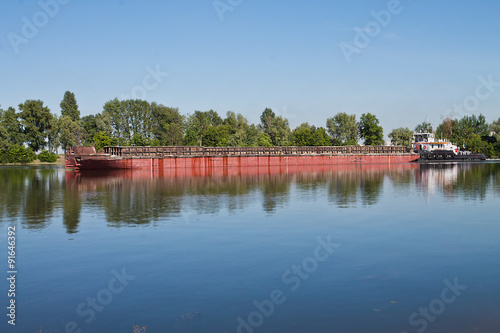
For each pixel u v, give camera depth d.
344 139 197.38
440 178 72.50
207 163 117.56
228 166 121.12
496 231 26.88
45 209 37.19
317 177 76.38
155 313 14.47
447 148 157.25
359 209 36.56
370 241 24.23
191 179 73.31
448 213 34.19
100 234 26.56
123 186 59.47
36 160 165.62
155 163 108.88
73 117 185.38
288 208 37.25
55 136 167.88
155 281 17.58
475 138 188.38
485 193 48.50
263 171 98.88
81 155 100.38
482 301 15.15
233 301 15.39
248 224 29.66
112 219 31.92
